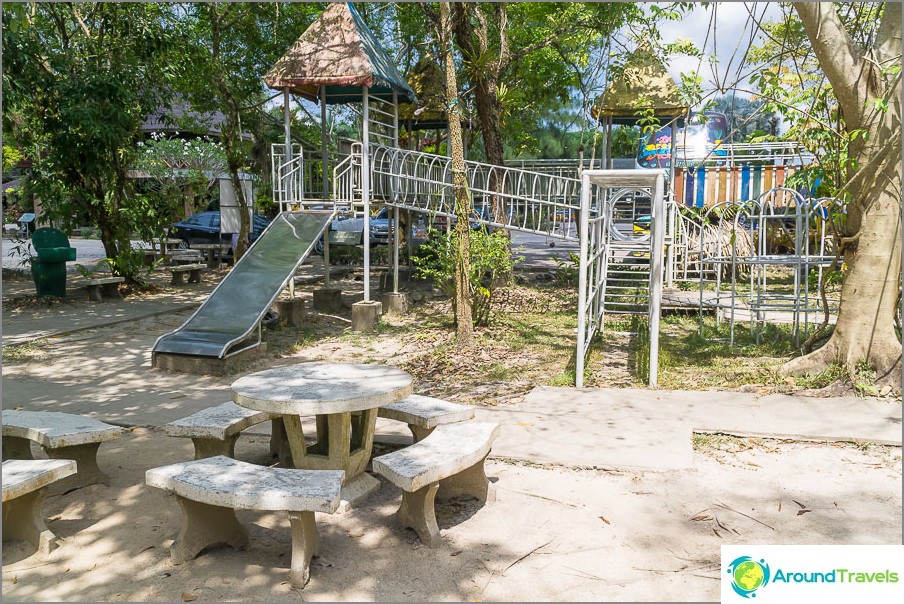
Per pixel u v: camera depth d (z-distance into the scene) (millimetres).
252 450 5223
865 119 6121
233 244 19531
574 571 3434
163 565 3555
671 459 4734
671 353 8203
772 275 15414
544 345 8875
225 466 3660
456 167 8820
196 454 4523
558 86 18062
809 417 5566
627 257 13766
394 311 11680
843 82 6047
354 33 10867
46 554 3666
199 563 3574
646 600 3176
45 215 13227
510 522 3967
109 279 12867
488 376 7273
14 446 4754
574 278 15203
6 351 8672
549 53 16891
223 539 3697
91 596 3271
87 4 13297
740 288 13156
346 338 9703
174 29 14031
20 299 12812
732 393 6324
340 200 11164
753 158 16312
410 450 3902
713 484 4430
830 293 11719
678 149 17188
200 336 8117
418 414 4562
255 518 4105
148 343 9398
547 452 4898
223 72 15422
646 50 14383
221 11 15148
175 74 13984
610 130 15117
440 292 13977
